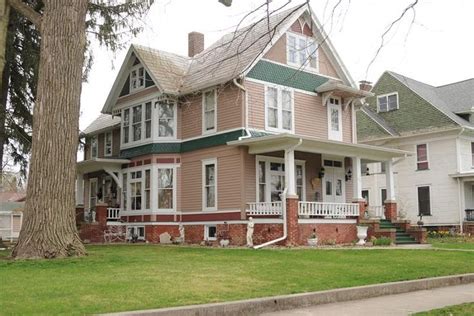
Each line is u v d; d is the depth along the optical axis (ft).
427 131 112.68
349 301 29.55
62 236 46.65
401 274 37.27
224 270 38.34
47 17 48.70
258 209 72.79
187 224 81.46
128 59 91.09
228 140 75.97
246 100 75.10
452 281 37.14
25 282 31.27
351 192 90.07
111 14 70.38
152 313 22.30
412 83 123.24
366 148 77.36
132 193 89.20
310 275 35.83
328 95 85.76
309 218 71.97
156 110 85.51
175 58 92.38
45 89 47.75
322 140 70.03
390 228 79.15
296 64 83.05
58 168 46.93
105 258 46.34
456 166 108.78
